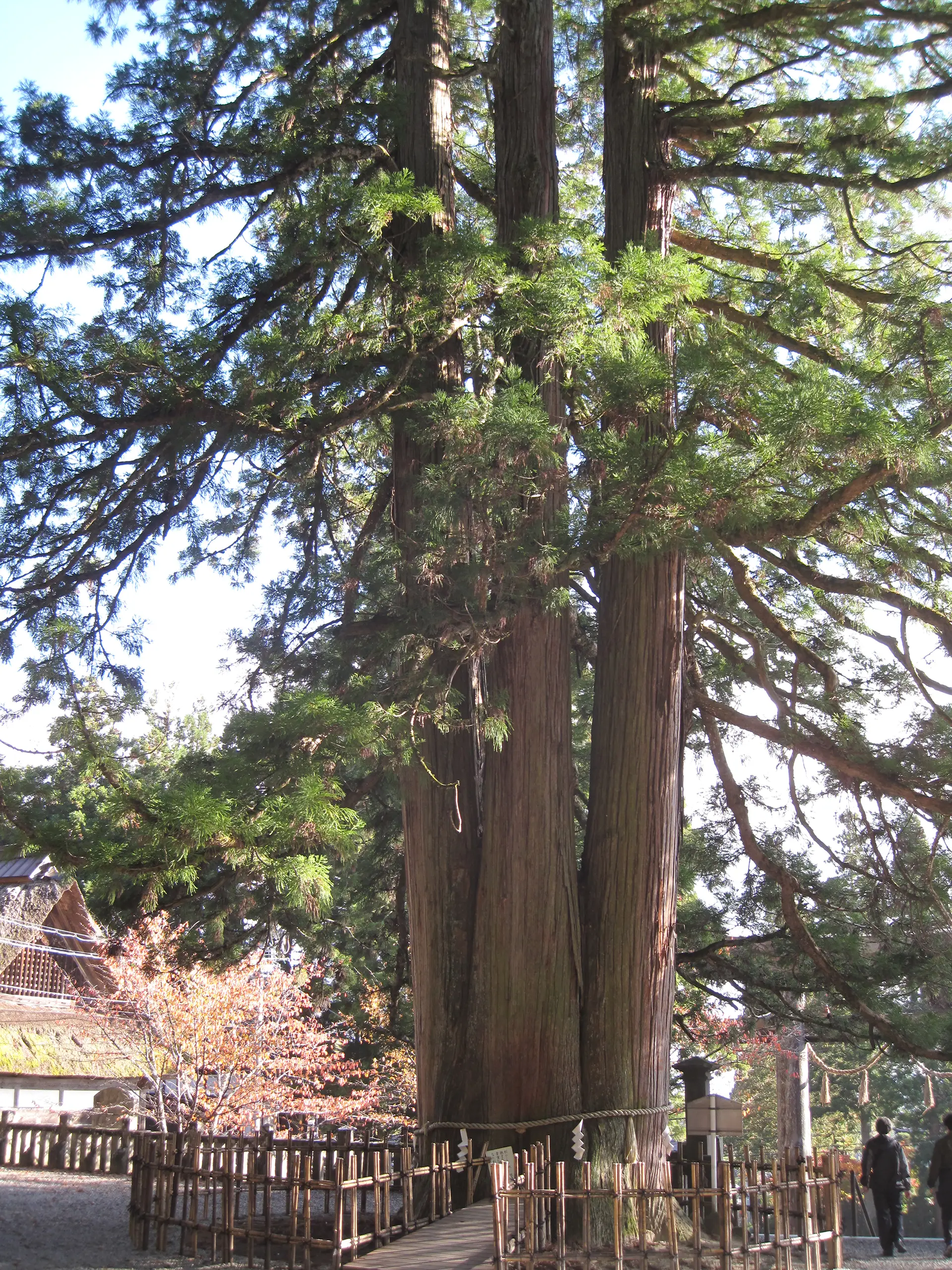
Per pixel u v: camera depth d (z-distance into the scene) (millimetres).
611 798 11031
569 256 10375
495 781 11195
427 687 9609
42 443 9344
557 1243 7961
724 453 8820
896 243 13164
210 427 9500
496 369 10750
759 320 12219
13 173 10648
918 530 10367
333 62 13242
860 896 13422
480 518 9328
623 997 10477
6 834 9023
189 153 11297
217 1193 10938
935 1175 11883
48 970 23875
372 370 10820
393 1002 19297
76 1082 23438
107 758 8938
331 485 14180
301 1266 8852
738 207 14945
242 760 8758
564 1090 10250
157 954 19156
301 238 10852
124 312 11133
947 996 13109
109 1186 16297
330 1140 10992
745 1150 8781
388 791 16266
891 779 11688
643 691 11164
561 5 15258
